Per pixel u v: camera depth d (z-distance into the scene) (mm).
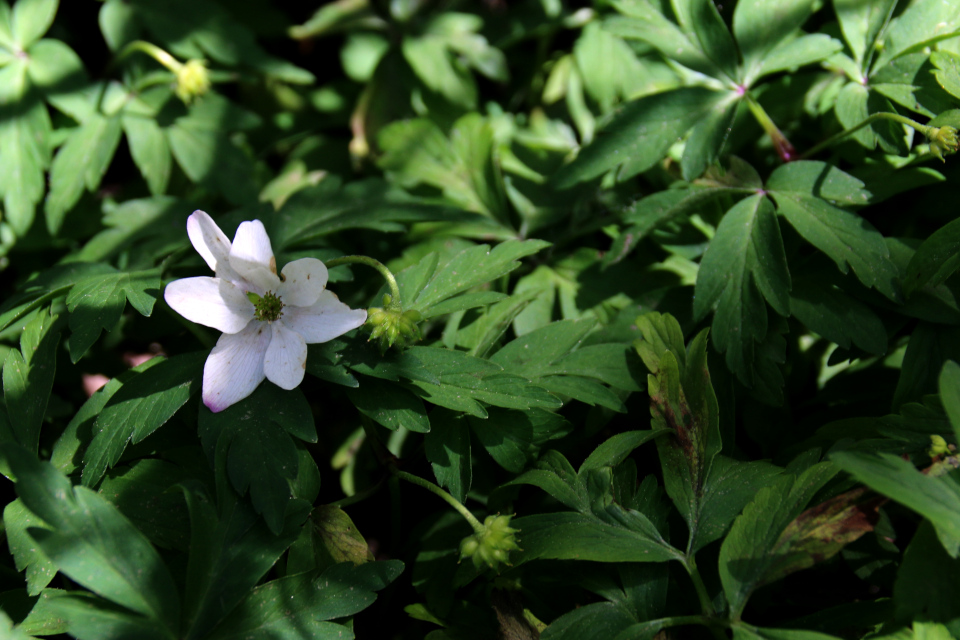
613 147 388
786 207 373
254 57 448
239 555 334
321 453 408
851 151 391
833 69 405
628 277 397
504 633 345
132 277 368
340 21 469
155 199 416
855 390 380
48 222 419
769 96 408
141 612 326
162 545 344
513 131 440
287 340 346
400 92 462
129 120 429
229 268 348
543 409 360
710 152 381
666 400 353
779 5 383
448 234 410
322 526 350
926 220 383
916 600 322
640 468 373
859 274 362
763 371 364
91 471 341
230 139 434
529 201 417
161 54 423
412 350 350
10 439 353
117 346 420
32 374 360
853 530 325
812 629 338
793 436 378
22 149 418
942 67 368
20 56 424
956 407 321
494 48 458
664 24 388
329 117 471
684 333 380
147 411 344
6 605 345
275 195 448
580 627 337
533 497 376
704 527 342
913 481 317
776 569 328
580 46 438
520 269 407
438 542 369
